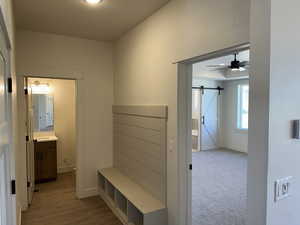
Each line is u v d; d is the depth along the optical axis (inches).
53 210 131.6
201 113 292.8
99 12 108.4
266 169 44.4
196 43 81.4
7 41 59.7
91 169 154.7
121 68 146.9
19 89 132.0
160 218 97.9
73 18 115.4
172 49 95.3
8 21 61.3
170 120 97.7
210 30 75.0
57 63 142.3
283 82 46.1
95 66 154.1
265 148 44.4
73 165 207.6
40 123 193.3
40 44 137.3
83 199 147.9
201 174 193.8
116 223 117.2
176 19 92.5
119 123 150.3
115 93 157.6
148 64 114.6
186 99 94.5
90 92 153.1
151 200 106.2
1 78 49.5
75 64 147.6
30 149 147.3
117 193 123.7
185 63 92.3
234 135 295.7
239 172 199.5
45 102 194.9
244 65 168.9
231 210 127.4
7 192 56.9
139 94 124.6
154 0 95.5
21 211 126.8
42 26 127.1
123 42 142.9
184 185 93.8
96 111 155.6
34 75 136.2
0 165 45.7
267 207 44.8
